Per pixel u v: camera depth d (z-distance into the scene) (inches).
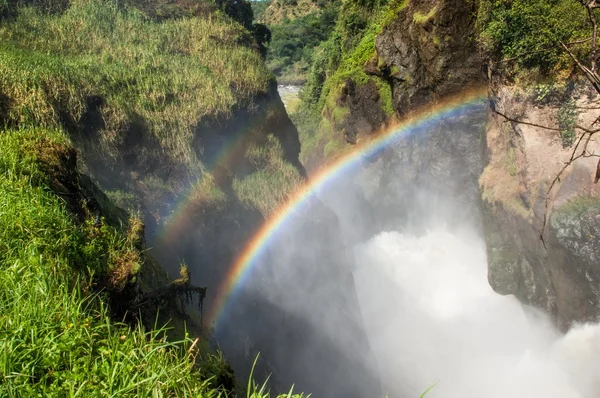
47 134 296.4
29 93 416.8
